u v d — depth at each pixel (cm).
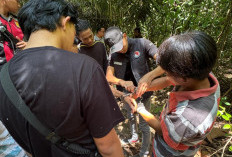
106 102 63
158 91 319
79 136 65
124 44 158
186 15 241
